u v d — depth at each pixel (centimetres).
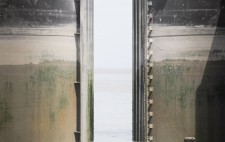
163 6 3416
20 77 3297
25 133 3322
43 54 3375
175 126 3428
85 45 3456
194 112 3397
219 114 3366
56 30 3416
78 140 3491
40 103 3366
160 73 3441
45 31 3378
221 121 3366
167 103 3434
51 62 3400
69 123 3475
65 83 3453
